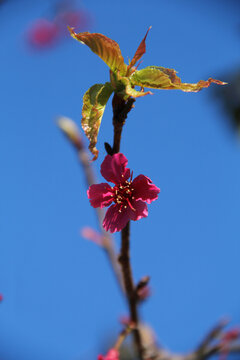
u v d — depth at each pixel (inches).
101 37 11.7
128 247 13.0
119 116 12.0
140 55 11.9
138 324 14.3
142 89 12.0
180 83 11.9
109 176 12.8
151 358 14.7
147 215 12.5
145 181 12.7
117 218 12.7
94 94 11.9
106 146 12.5
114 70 11.9
